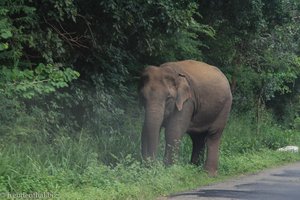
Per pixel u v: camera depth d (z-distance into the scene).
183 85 13.45
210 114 14.52
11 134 12.00
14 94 12.47
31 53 13.68
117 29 13.73
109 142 14.46
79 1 13.77
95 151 13.83
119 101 16.38
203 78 14.41
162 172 12.23
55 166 11.61
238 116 24.06
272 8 21.36
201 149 15.25
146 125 12.80
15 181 9.86
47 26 13.54
